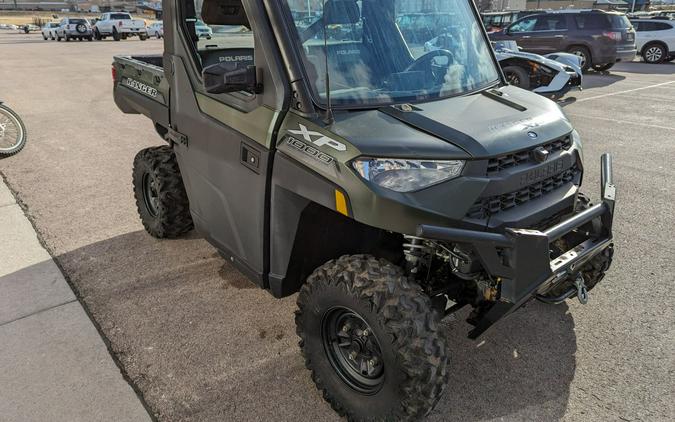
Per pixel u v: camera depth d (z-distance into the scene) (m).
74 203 5.41
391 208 2.22
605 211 2.80
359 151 2.28
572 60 10.80
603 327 3.34
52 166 6.63
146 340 3.24
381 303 2.24
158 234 4.45
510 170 2.45
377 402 2.38
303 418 2.65
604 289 3.76
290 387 2.86
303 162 2.46
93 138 8.04
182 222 4.34
